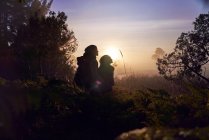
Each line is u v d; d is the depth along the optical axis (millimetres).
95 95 3852
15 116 3373
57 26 11195
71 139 3414
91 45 4996
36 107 3492
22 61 9047
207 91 3941
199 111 3383
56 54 10984
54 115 3734
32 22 11203
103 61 5129
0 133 3299
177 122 3191
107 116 3596
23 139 3393
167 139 2225
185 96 3957
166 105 3686
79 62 4973
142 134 2381
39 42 10883
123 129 3447
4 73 8492
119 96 3902
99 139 3389
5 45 12031
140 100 3951
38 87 4004
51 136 3471
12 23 20391
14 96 3383
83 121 3637
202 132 2322
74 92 4117
